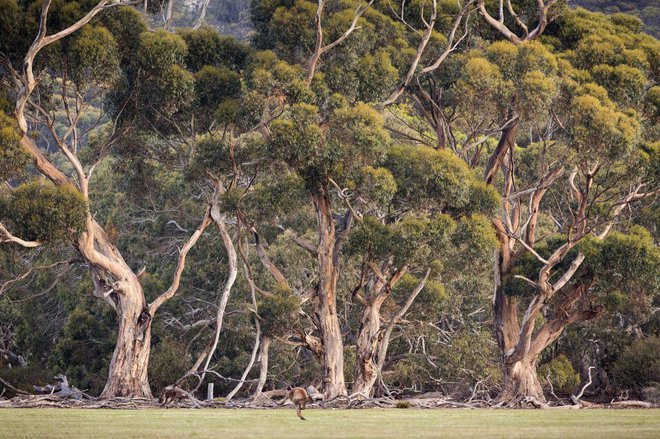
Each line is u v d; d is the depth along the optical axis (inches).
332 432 3289.9
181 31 7849.4
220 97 7573.8
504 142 7834.6
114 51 6889.8
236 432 3287.4
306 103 6953.7
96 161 7396.7
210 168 7308.1
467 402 7509.8
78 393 7185.0
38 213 6555.1
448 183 6806.1
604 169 7824.8
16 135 6427.2
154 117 7721.5
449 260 7258.9
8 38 6840.6
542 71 7135.8
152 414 4896.7
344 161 6835.6
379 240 6727.4
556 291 7849.4
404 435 3100.4
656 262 7150.6
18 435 3093.0
